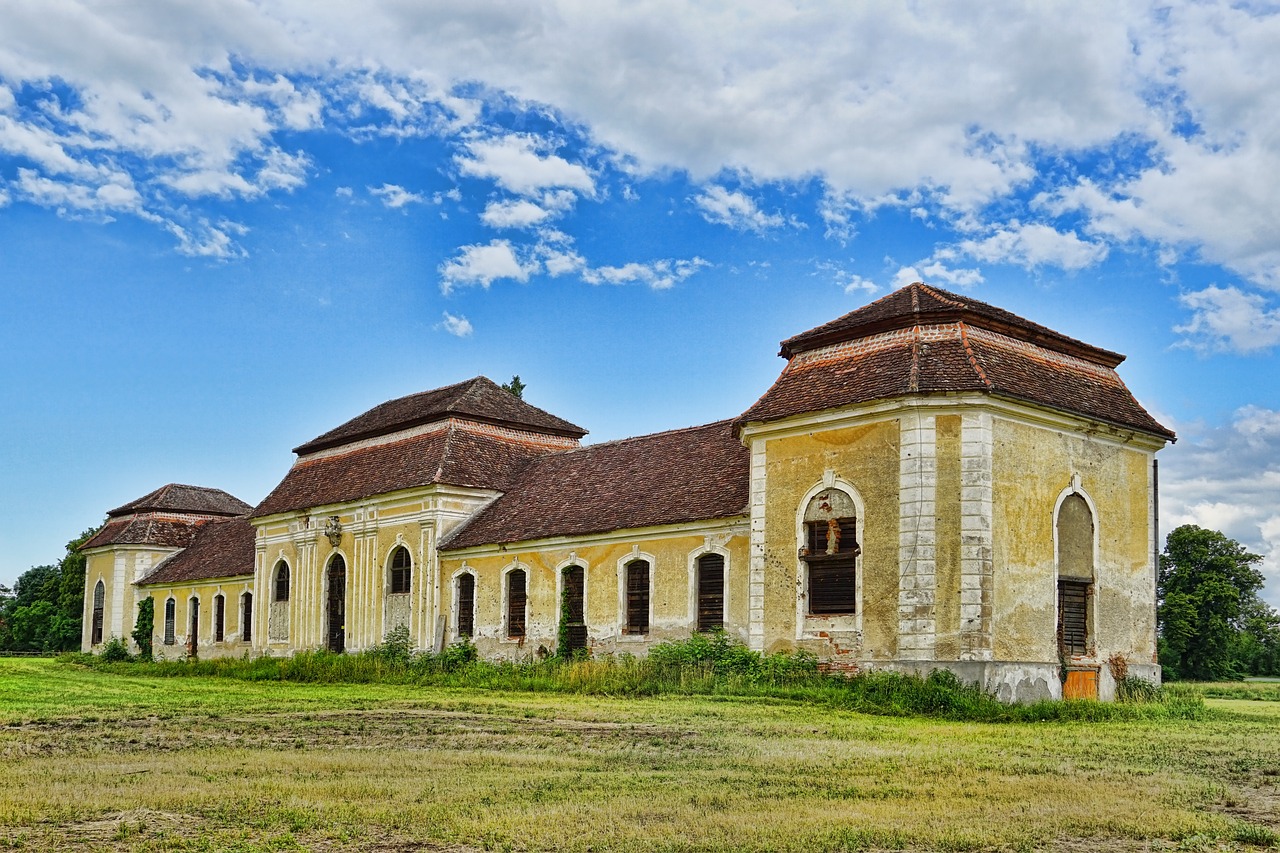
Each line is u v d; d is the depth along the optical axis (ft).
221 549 167.73
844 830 29.94
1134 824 31.07
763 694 74.02
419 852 28.04
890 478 75.36
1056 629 75.77
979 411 73.15
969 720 64.95
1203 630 164.55
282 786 36.60
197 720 61.31
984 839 29.14
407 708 69.41
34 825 31.01
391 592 121.08
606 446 118.11
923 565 72.79
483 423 125.70
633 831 29.71
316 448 141.38
